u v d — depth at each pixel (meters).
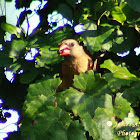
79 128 4.76
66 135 4.74
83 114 4.77
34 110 4.93
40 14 5.94
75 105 4.81
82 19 5.22
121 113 4.82
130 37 5.38
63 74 5.62
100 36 5.15
